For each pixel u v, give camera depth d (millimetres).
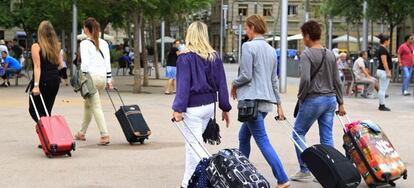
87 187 10555
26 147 14312
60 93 29234
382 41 23547
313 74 10812
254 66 10195
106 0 31391
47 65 13859
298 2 112688
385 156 10562
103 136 14758
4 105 23297
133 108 14891
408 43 31047
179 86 9539
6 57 34344
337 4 53719
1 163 12438
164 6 32312
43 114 14188
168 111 22172
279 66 31500
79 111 21609
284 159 13266
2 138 15570
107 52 15031
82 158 13055
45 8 48188
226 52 112062
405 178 10859
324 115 11094
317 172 9695
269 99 10234
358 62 29609
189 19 81688
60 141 12969
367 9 44844
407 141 16031
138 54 31344
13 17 49062
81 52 14625
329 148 9734
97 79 14742
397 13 45250
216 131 10039
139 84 31391
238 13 115625
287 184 10312
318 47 10922
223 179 7945
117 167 12195
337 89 11109
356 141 10672
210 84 9797
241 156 8164
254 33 10461
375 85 29438
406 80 31062
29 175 11391
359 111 23141
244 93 10195
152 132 16875
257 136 10367
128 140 14758
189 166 9797
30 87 14102
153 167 12234
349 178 9422
